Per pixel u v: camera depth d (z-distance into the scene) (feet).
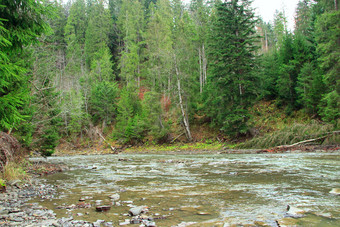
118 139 120.47
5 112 16.79
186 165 38.01
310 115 91.09
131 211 13.30
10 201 17.60
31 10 18.15
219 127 102.27
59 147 126.82
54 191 21.08
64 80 139.03
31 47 40.14
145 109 110.63
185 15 164.55
